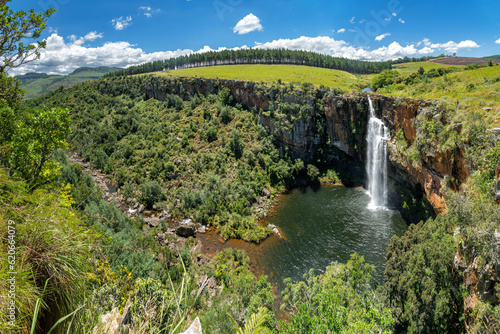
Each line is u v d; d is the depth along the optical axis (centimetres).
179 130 8562
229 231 5056
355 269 3044
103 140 9194
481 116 3262
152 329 670
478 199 2614
